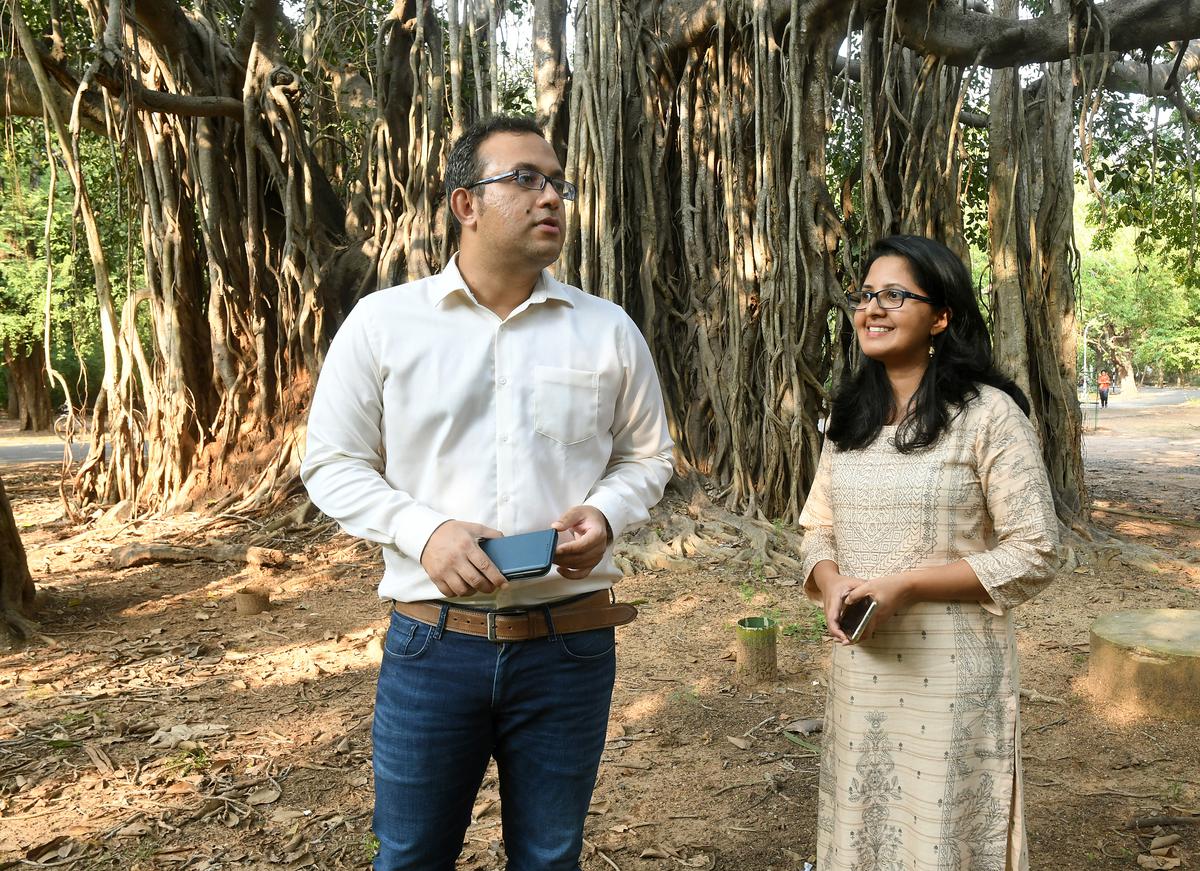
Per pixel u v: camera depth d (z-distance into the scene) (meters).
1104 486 11.90
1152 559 6.90
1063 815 3.11
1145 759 3.52
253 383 9.19
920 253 1.97
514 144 1.73
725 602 5.87
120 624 5.62
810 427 7.54
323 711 4.12
